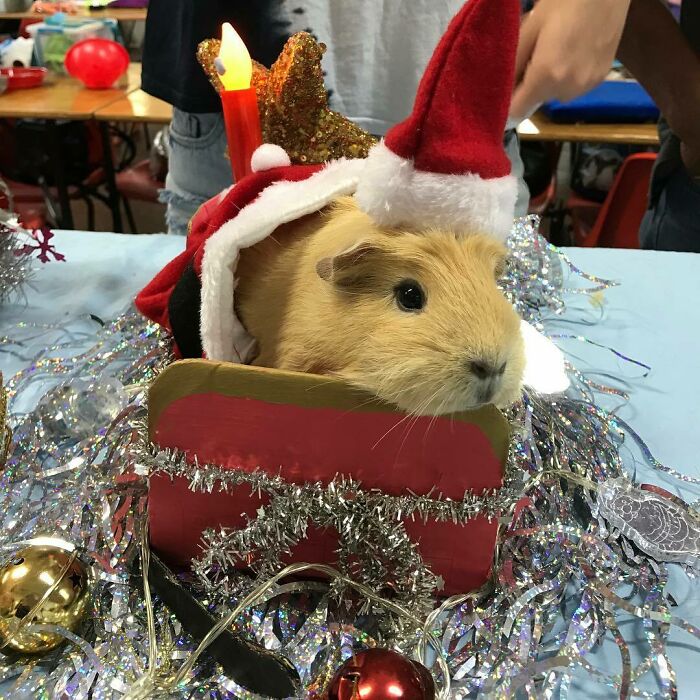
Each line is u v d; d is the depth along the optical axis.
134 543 0.56
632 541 0.60
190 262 0.61
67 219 2.21
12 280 0.93
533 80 0.80
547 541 0.58
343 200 0.54
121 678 0.49
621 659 0.52
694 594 0.57
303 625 0.52
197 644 0.51
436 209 0.44
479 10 0.40
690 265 1.13
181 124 1.16
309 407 0.47
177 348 0.65
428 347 0.43
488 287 0.45
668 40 1.18
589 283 1.06
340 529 0.51
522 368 0.47
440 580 0.53
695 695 0.49
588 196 2.18
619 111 1.95
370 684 0.42
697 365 0.88
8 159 2.28
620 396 0.80
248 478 0.50
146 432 0.52
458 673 0.50
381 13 1.04
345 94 1.12
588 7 0.78
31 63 2.26
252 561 0.54
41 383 0.81
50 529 0.56
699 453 0.73
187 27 1.02
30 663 0.49
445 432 0.47
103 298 0.99
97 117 1.91
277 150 0.58
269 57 1.05
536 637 0.52
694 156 1.25
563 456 0.65
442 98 0.42
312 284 0.50
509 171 0.46
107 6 2.78
